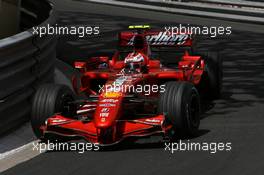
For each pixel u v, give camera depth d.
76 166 17.53
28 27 40.25
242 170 16.66
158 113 19.89
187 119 19.78
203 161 17.64
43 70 25.94
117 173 16.66
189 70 23.00
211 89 26.86
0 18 30.97
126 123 19.36
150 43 25.94
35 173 17.03
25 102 23.27
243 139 20.19
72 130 19.95
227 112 24.81
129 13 65.56
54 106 20.16
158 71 22.52
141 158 18.14
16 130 22.25
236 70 35.66
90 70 24.28
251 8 66.06
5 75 21.30
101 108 19.27
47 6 35.66
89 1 72.56
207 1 65.88
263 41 49.84
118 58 24.06
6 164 18.14
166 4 67.81
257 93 28.89
